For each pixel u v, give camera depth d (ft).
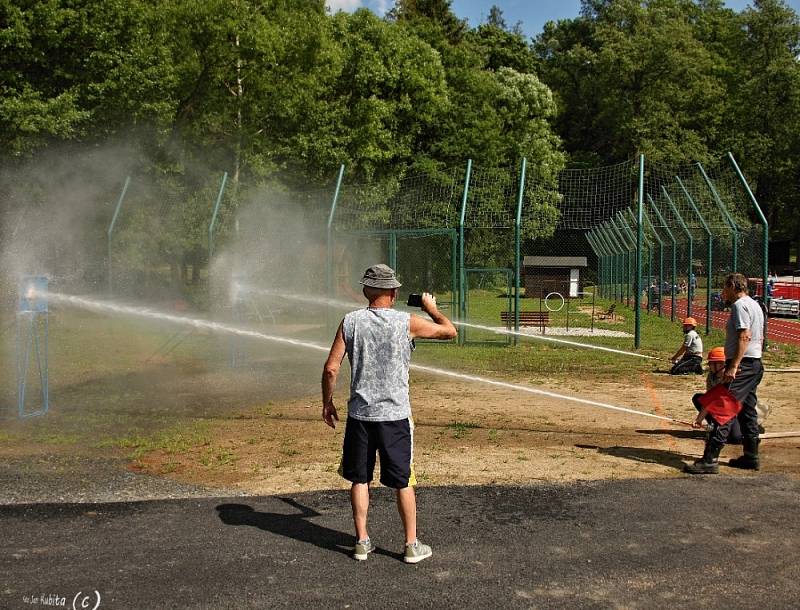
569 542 17.52
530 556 16.74
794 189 189.88
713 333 68.18
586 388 39.27
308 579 15.58
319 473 23.11
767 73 180.45
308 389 39.14
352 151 106.22
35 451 25.71
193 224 86.48
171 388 39.34
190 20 88.58
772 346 57.47
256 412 32.89
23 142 72.59
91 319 73.77
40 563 16.38
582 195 96.48
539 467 23.68
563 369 46.32
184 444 26.61
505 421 30.71
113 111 79.05
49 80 77.30
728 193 72.38
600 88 185.06
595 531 18.20
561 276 136.77
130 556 16.74
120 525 18.63
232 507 19.98
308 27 96.27
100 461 24.47
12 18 71.51
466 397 36.52
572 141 199.72
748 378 22.81
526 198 88.53
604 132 192.54
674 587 15.20
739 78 194.29
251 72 94.07
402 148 122.62
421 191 78.28
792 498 20.62
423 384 40.65
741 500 20.45
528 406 34.09
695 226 80.18
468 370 46.01
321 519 19.08
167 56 82.99
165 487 21.72
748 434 23.38
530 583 15.39
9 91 72.49
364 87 115.03
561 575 15.76
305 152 100.42
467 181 62.95
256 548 17.20
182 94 92.58
